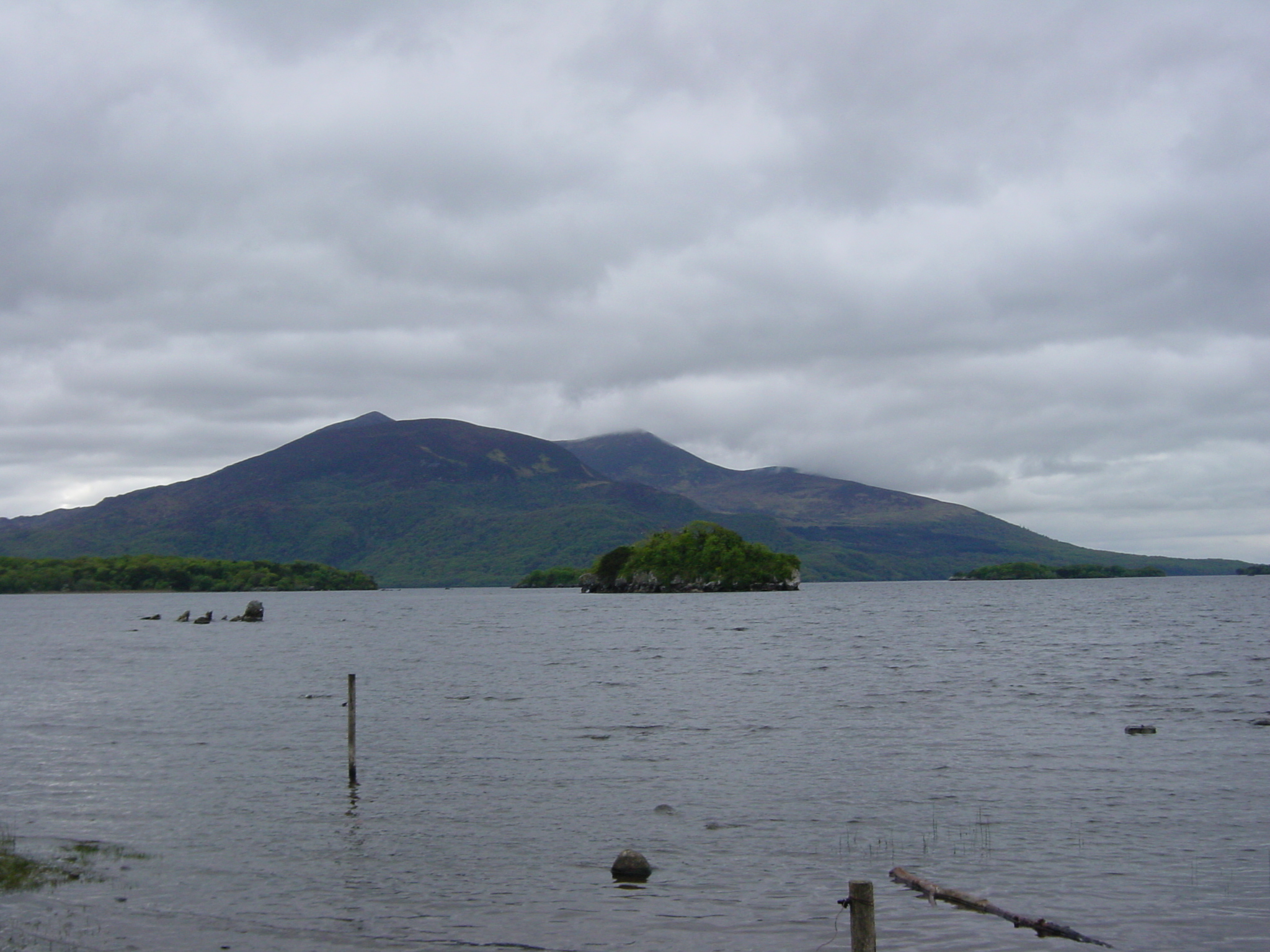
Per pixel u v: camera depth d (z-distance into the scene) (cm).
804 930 1920
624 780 3164
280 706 5012
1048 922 1906
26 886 2191
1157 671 6284
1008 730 4019
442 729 4178
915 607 18112
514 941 1878
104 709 4938
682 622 13950
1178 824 2592
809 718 4378
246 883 2209
